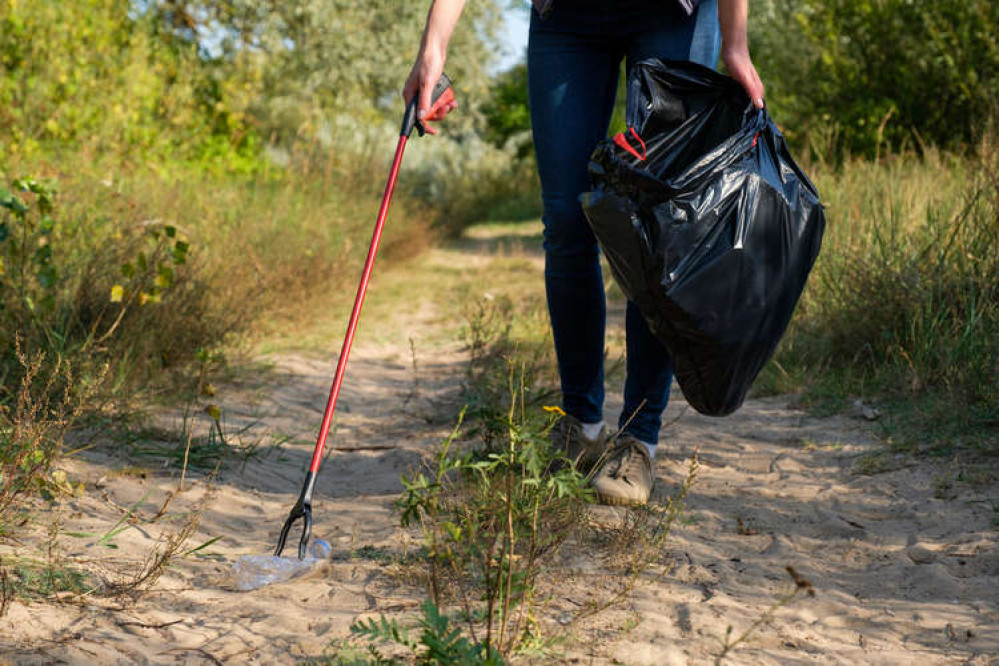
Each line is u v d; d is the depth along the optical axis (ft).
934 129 32.30
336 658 5.66
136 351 14.29
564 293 9.19
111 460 10.39
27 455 8.47
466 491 8.85
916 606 6.75
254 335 20.18
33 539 7.48
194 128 33.68
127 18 32.89
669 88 8.43
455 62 63.41
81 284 14.51
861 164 23.34
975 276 13.38
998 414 10.69
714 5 9.05
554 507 7.91
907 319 13.65
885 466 10.02
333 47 52.60
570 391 9.55
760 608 6.72
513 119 81.30
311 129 38.17
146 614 6.30
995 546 7.64
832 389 13.35
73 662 5.46
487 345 18.70
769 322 7.79
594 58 9.05
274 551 8.04
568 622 6.32
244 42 46.14
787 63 36.65
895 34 33.09
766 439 11.64
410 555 7.61
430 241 47.21
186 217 22.81
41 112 25.35
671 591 6.99
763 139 8.14
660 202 7.36
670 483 9.89
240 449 11.60
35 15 26.84
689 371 7.85
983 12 30.83
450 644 5.22
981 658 5.90
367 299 28.12
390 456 11.71
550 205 9.06
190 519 8.73
